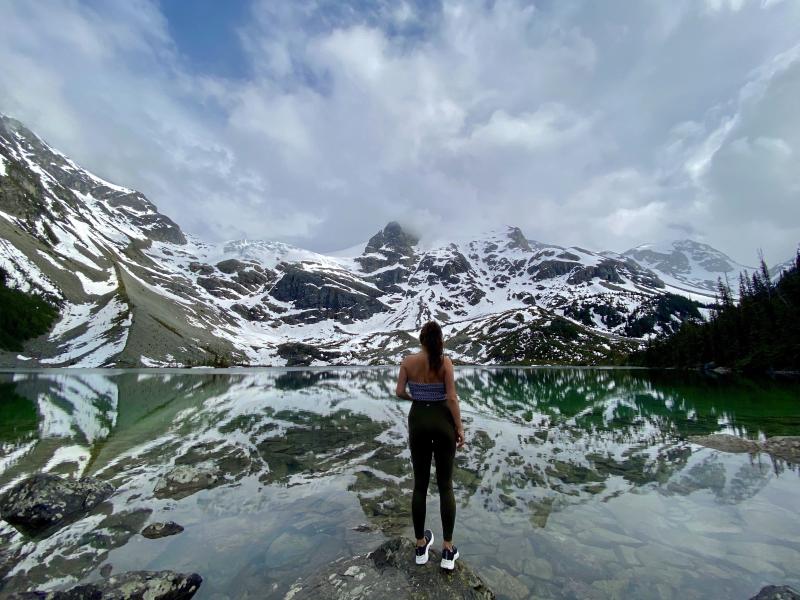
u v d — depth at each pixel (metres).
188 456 5.73
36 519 3.34
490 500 3.93
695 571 2.59
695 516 3.50
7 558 2.76
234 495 4.09
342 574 2.51
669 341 59.84
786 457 5.59
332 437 7.27
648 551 2.86
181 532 3.21
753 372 34.12
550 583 2.46
